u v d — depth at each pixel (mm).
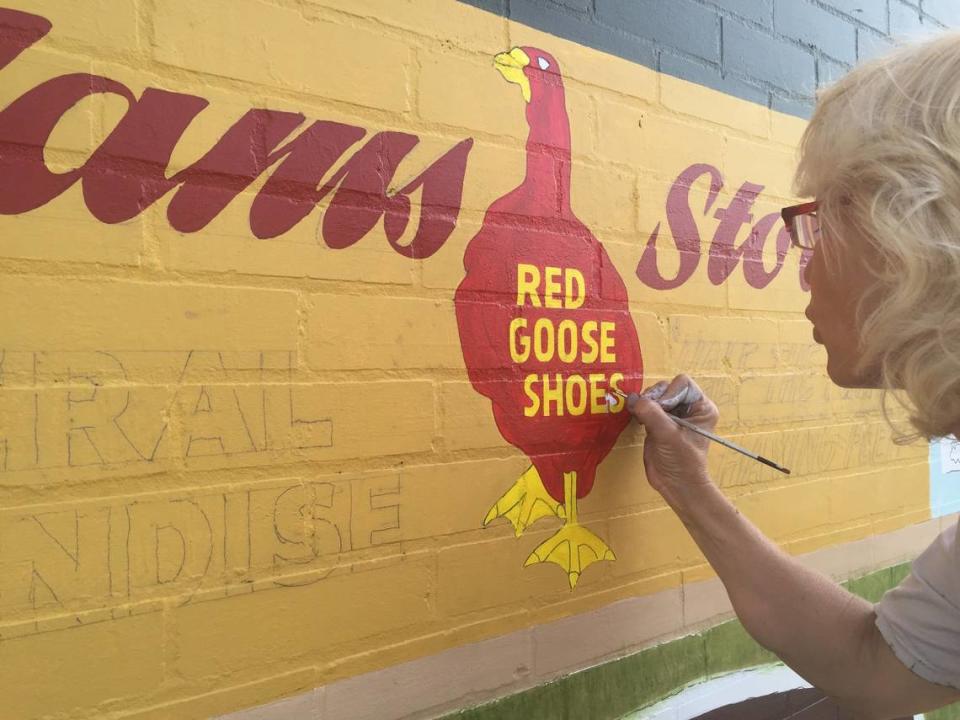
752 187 1785
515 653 1317
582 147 1441
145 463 951
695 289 1646
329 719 1096
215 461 1005
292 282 1074
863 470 2057
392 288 1175
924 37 868
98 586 916
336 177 1119
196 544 988
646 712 1529
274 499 1053
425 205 1217
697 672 1635
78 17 914
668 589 1581
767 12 1847
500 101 1319
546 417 1373
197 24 1001
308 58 1097
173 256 977
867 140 821
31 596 873
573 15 1438
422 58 1220
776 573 1118
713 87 1701
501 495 1305
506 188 1323
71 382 902
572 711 1398
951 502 2387
